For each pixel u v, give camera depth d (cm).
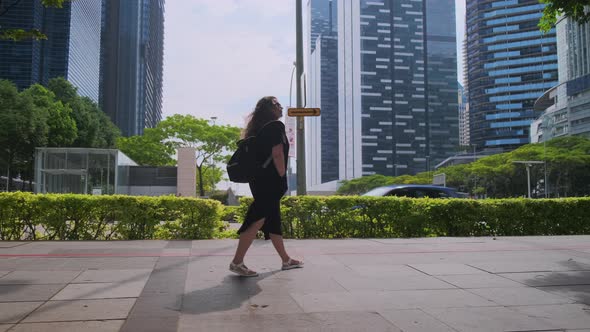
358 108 17762
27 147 4075
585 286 471
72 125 4731
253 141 493
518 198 1084
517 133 17312
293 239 897
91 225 870
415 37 18150
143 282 470
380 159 17475
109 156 2892
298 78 1252
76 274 507
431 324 342
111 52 15425
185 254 658
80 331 312
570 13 849
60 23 9162
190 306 382
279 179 504
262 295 422
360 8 17988
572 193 8175
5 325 324
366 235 977
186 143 5188
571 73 12412
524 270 555
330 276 510
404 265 584
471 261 618
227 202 3541
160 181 3669
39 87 4741
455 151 17812
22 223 847
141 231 880
